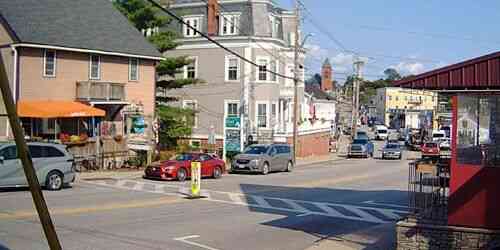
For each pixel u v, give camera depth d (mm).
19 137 5328
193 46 53250
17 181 22250
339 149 76688
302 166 47750
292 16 57344
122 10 44438
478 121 12641
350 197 25422
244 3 52375
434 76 12781
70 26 37250
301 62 60219
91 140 33938
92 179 29266
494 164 12500
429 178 15352
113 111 38688
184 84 44938
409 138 85312
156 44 43312
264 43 51969
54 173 23688
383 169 44844
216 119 52406
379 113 129375
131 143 36312
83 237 14016
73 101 36062
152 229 15734
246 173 38188
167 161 31344
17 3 36000
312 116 71938
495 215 12359
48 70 35250
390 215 20359
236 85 51750
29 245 12602
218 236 15352
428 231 12727
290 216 19547
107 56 38344
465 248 12406
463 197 12648
